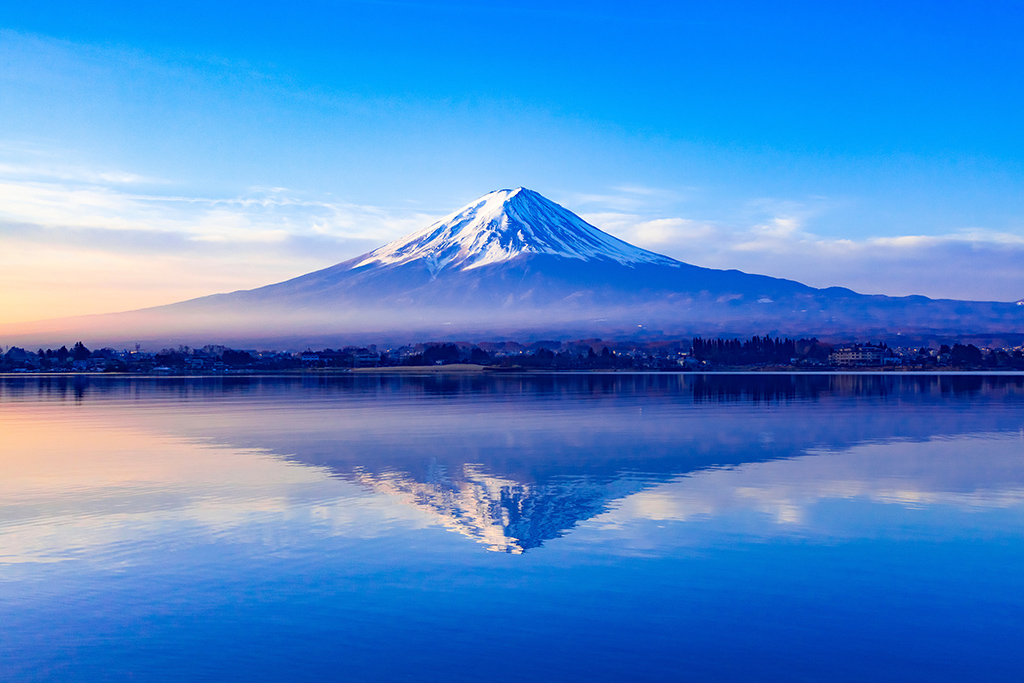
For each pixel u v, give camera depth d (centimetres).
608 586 2206
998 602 2083
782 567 2364
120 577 2302
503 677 1700
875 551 2525
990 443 5259
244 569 2366
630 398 10831
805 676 1702
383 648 1831
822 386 14975
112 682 1691
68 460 4656
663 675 1705
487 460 4550
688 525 2877
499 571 2336
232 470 4206
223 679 1697
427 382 19238
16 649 1839
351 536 2736
